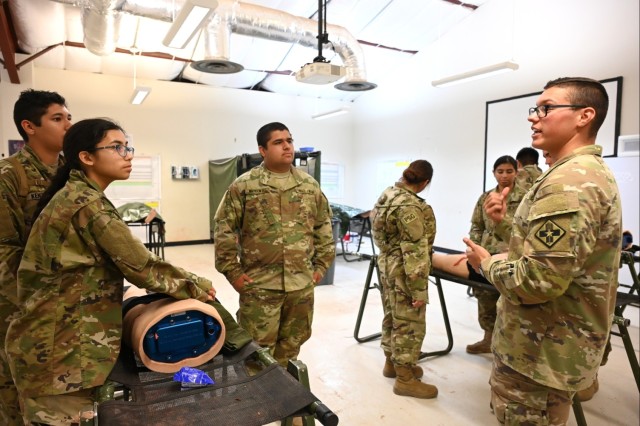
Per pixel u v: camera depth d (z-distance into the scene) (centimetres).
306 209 203
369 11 582
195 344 119
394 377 265
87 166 119
